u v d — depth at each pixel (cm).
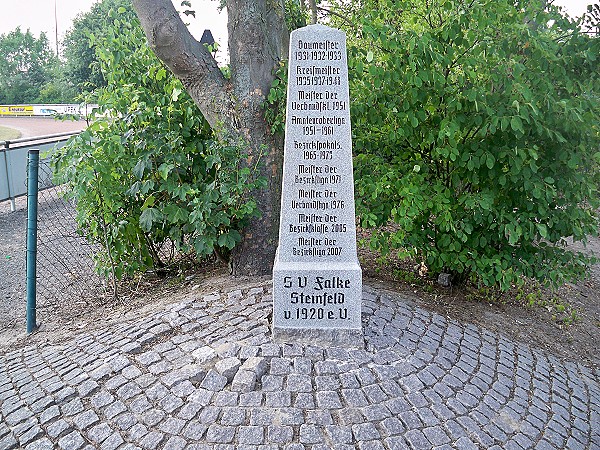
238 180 512
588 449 349
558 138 466
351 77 518
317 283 393
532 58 482
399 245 530
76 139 519
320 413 327
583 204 609
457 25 477
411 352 394
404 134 512
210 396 338
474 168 510
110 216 548
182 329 417
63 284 661
